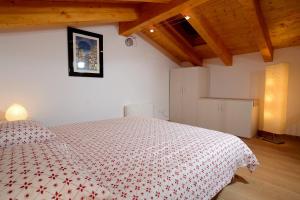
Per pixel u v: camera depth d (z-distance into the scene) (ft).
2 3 7.42
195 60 16.81
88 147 5.47
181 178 4.05
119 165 4.30
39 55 9.78
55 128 7.80
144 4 11.22
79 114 11.62
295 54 12.50
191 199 4.13
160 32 14.03
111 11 10.52
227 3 10.59
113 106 13.44
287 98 12.98
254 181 7.28
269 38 12.16
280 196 6.33
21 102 9.27
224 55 14.67
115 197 3.17
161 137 6.47
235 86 15.57
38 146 4.16
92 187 2.75
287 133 13.15
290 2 9.48
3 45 8.62
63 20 8.99
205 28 12.27
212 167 4.96
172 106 17.81
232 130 13.88
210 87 17.21
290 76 12.78
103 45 12.64
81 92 11.66
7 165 3.01
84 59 11.63
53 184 2.56
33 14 8.16
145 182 3.67
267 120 12.71
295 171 8.11
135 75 14.80
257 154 10.04
